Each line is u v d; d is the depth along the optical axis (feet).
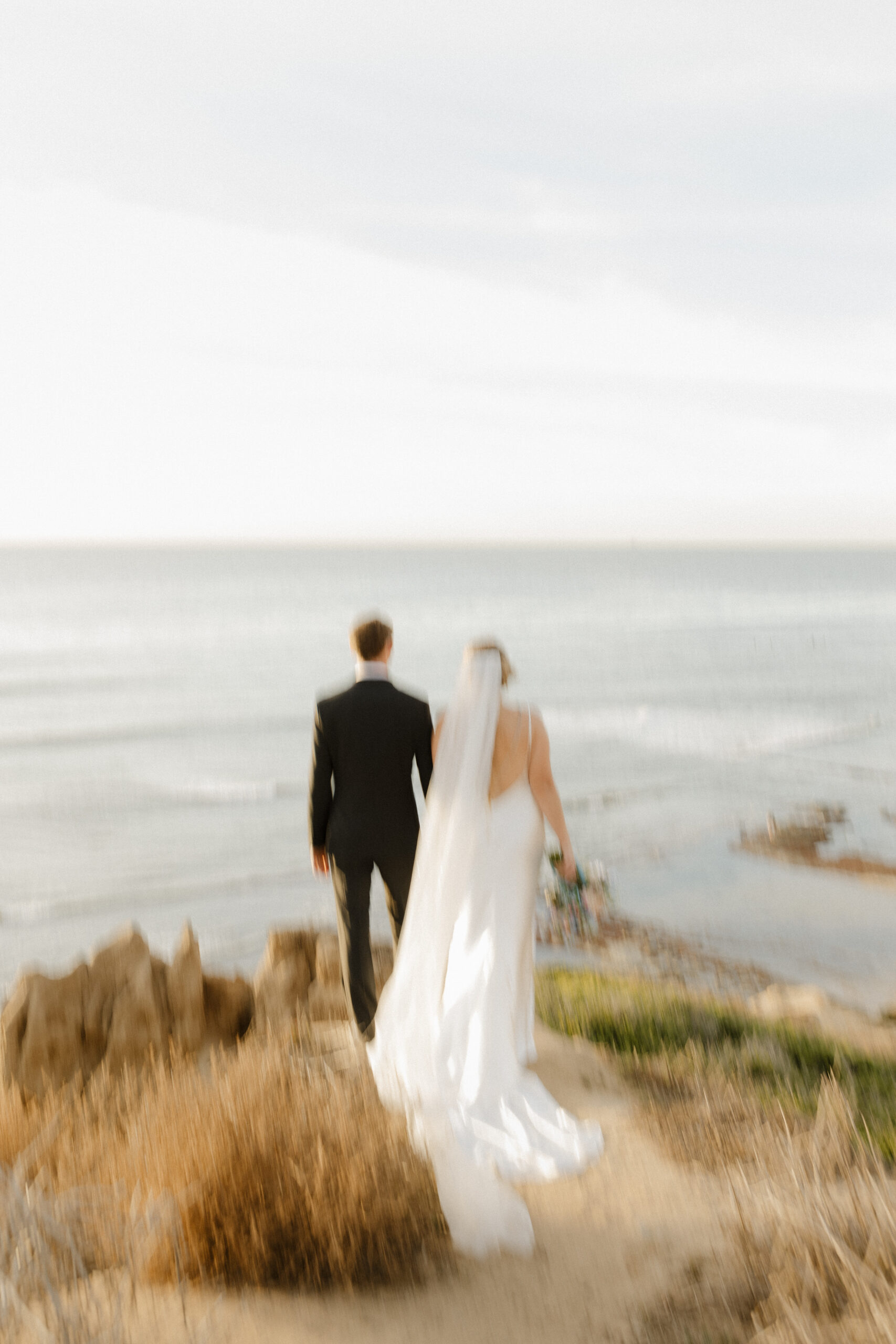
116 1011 15.30
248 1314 8.15
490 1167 10.62
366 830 14.35
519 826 13.80
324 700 14.65
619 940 65.10
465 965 13.46
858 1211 9.50
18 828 102.01
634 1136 12.42
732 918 70.85
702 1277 9.14
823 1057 18.97
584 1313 8.56
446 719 14.14
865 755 149.79
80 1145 11.22
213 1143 9.37
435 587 627.87
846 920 70.28
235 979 17.25
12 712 179.63
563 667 267.18
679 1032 18.61
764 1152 11.80
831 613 478.18
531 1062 14.69
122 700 196.03
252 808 111.86
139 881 84.43
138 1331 7.63
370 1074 12.33
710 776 132.98
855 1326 7.88
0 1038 14.75
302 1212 8.87
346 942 14.49
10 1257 8.18
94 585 609.42
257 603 474.90
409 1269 9.12
